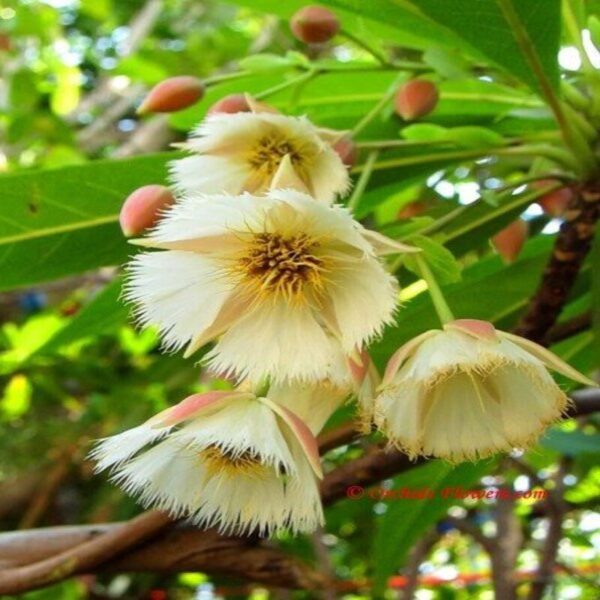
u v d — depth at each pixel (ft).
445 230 0.69
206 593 1.31
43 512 1.42
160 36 2.05
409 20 0.66
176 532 0.60
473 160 0.70
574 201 0.65
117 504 1.32
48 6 1.90
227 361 0.50
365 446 0.72
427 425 0.51
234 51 1.69
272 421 0.48
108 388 1.38
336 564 1.37
